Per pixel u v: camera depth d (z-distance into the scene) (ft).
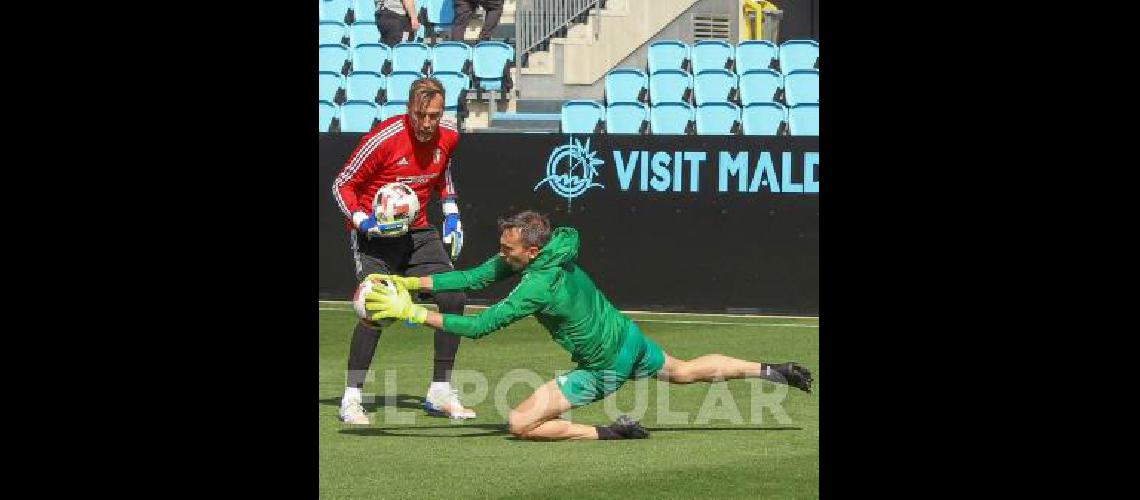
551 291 85.87
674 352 129.49
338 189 99.40
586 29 220.64
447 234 102.83
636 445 89.10
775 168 156.46
